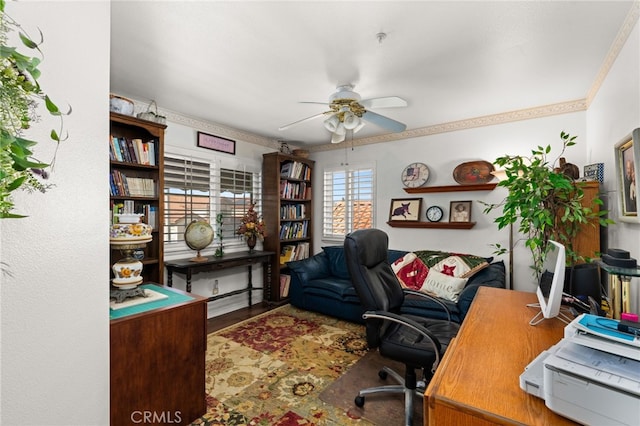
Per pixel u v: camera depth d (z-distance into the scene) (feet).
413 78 7.70
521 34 5.79
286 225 14.21
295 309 12.59
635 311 5.38
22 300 2.99
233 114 10.61
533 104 9.59
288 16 5.26
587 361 2.41
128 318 4.68
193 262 10.12
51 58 3.17
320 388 6.77
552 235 6.76
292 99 9.16
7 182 1.91
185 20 5.37
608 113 6.82
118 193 8.07
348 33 5.76
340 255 13.37
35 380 3.09
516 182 6.31
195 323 5.63
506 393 2.65
